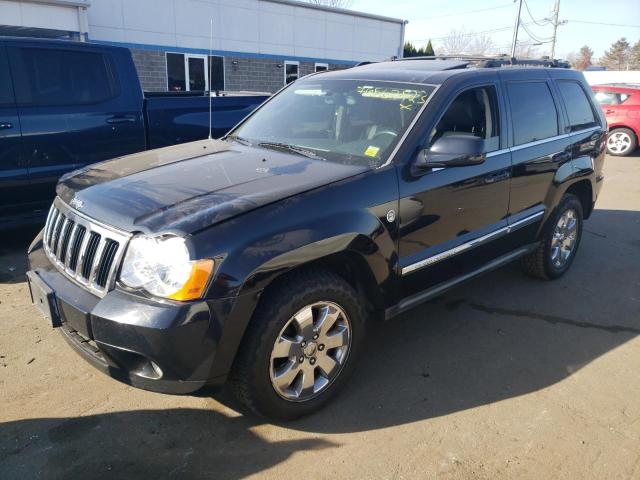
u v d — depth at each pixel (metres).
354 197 2.88
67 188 3.15
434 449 2.71
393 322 4.11
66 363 3.37
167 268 2.36
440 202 3.36
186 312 2.32
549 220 4.60
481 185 3.66
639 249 6.04
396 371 3.42
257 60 17.72
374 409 3.02
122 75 5.76
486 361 3.58
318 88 4.04
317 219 2.70
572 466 2.62
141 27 14.84
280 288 2.63
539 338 3.92
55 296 2.70
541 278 4.96
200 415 2.92
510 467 2.61
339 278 2.86
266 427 2.84
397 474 2.54
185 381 2.44
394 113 3.46
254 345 2.55
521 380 3.37
